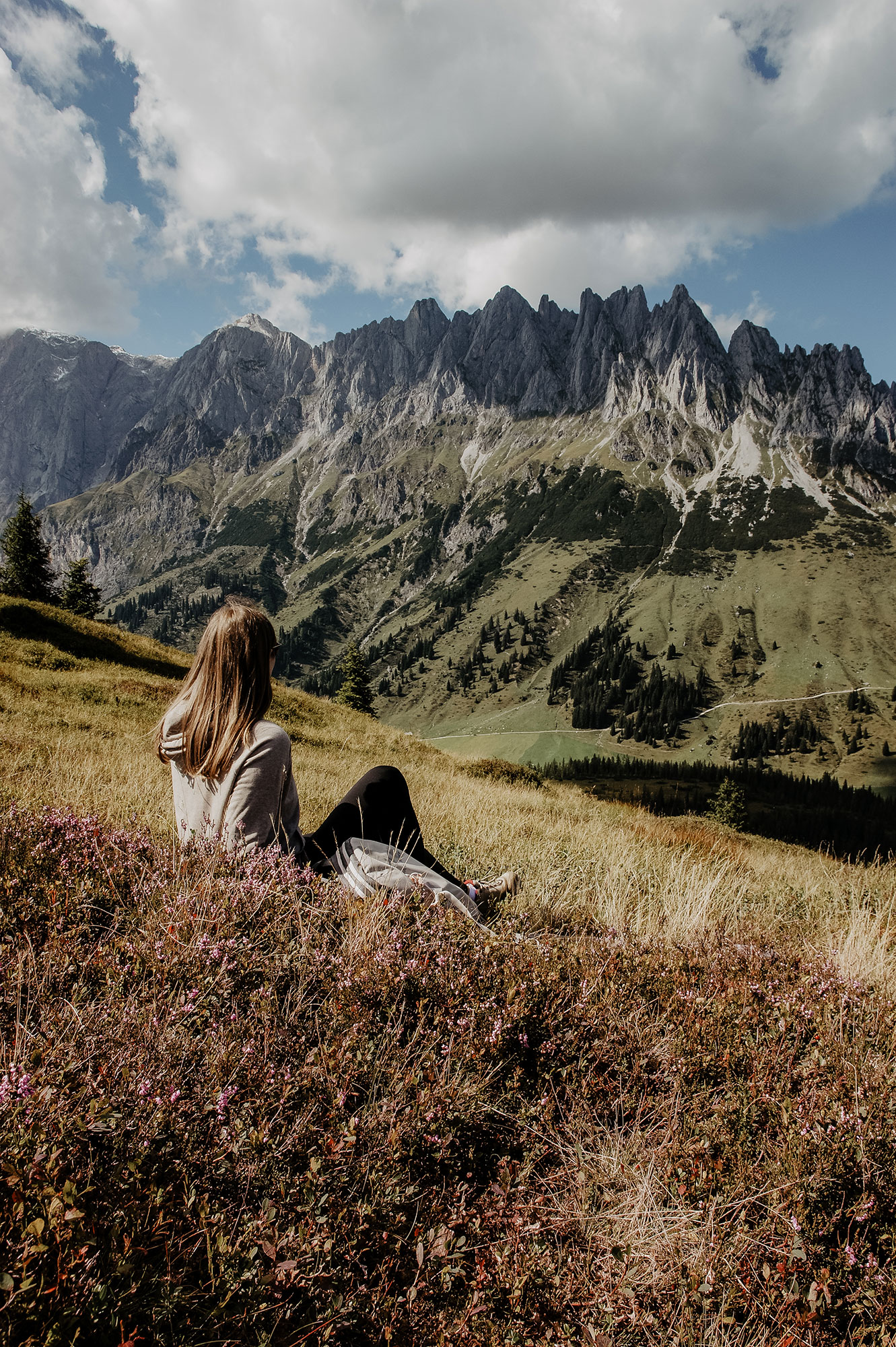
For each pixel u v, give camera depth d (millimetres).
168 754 3494
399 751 26656
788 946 4562
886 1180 2270
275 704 29547
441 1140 2143
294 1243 1657
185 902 2865
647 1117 2672
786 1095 2703
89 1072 1830
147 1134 1723
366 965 2834
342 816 3875
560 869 6707
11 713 15281
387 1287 1712
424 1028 2674
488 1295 1793
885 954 5094
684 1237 2064
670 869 7336
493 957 3189
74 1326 1270
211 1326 1439
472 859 6594
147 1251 1512
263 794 3287
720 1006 3273
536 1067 2750
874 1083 2719
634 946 3891
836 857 15773
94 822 3537
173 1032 2158
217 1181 1803
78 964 2510
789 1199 2219
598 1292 1883
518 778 26922
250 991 2602
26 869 3043
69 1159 1578
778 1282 1932
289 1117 2062
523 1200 2184
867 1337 1906
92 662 25984
